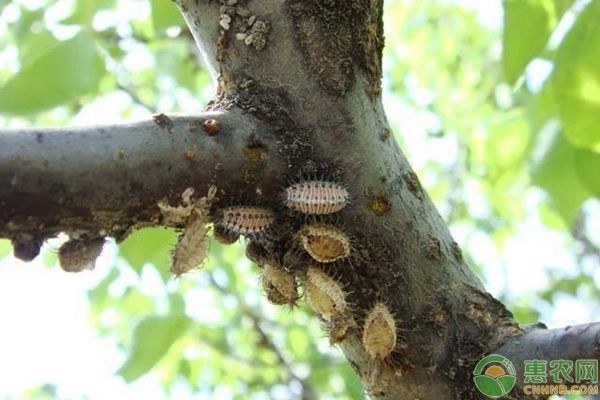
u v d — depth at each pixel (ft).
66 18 1.03
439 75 2.55
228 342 1.66
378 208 0.81
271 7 0.80
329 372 1.67
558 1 0.90
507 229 2.13
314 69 0.80
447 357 0.81
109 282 1.18
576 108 0.93
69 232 0.75
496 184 1.22
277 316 1.86
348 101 0.80
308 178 0.80
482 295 0.83
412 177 0.83
